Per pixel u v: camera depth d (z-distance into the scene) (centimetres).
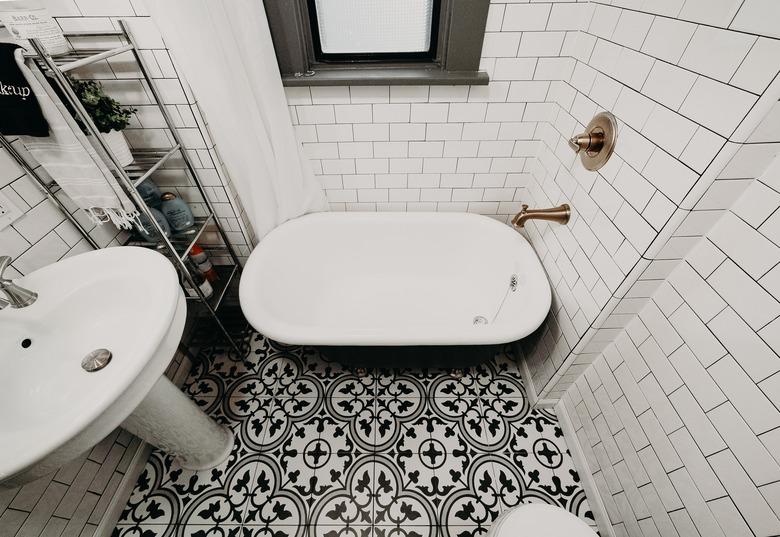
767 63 57
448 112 136
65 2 96
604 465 114
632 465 102
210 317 173
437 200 168
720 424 76
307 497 121
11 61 72
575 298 115
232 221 154
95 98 93
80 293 85
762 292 66
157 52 106
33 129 80
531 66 124
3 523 81
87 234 112
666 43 78
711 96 67
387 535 113
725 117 64
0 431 66
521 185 161
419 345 113
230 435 135
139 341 71
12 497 84
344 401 148
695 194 70
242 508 119
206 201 139
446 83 123
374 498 121
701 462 81
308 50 128
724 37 64
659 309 90
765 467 68
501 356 165
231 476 126
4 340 75
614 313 98
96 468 109
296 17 116
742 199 69
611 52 98
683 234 77
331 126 141
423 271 178
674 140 76
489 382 155
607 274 98
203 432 120
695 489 83
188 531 114
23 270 94
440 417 143
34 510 89
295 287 157
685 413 84
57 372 80
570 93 121
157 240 128
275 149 137
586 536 83
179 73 110
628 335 101
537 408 145
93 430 62
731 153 63
